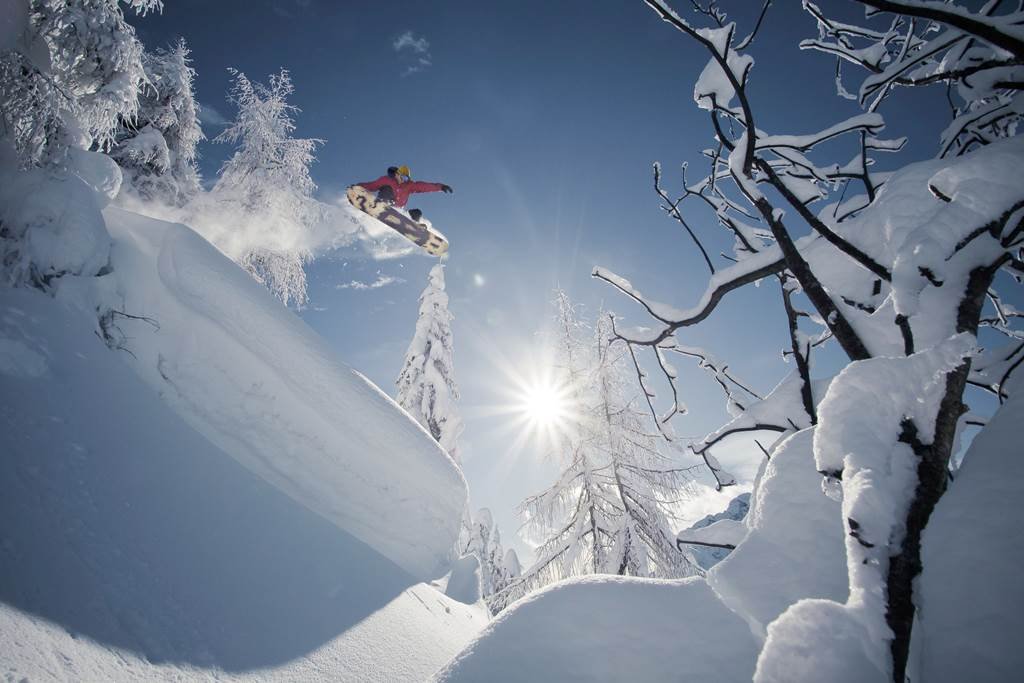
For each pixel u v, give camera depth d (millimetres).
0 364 4711
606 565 8805
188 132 14859
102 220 7133
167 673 3598
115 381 6113
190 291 7617
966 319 1782
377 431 8773
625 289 4098
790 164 4047
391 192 10945
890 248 2377
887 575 1257
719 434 4297
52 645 3039
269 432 7613
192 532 5227
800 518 1869
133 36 8109
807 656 1087
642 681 1973
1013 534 1244
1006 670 1065
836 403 1570
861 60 3770
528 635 2230
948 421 1548
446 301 19062
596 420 9203
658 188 4168
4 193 6246
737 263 3562
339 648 5316
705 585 2381
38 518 3766
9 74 6117
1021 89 3158
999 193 1819
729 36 2564
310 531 6910
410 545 8625
